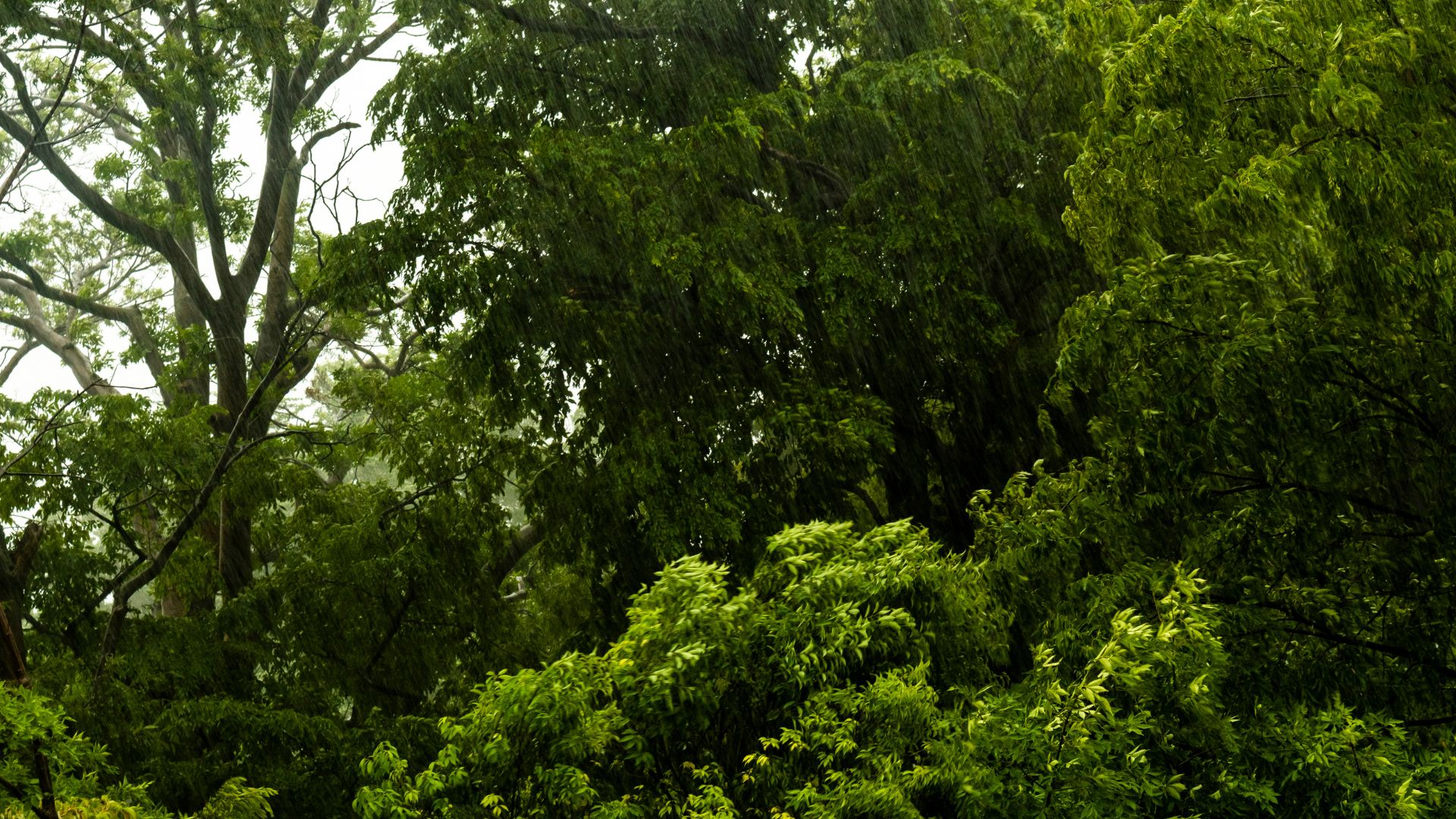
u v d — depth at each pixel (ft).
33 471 53.98
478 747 23.27
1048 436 49.24
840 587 24.63
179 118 67.62
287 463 68.69
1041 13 51.01
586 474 55.31
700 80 53.26
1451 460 27.84
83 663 51.13
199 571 61.72
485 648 61.46
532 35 55.21
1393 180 24.57
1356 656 28.53
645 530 52.65
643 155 49.73
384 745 24.18
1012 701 24.25
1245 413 27.27
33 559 48.21
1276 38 26.55
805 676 23.32
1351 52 25.22
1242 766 23.91
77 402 55.01
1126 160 29.25
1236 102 27.86
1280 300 28.86
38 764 22.18
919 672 23.50
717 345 54.70
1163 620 24.48
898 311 51.98
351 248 53.72
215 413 60.08
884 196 50.96
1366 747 23.75
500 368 54.65
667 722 23.27
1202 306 28.02
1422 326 27.58
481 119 53.93
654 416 51.90
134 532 60.29
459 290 52.26
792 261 51.55
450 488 61.62
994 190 51.83
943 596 25.59
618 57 55.16
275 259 78.95
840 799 21.94
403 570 57.93
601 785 24.12
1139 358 28.50
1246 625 28.30
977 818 22.12
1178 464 28.09
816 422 49.70
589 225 52.24
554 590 73.05
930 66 48.52
